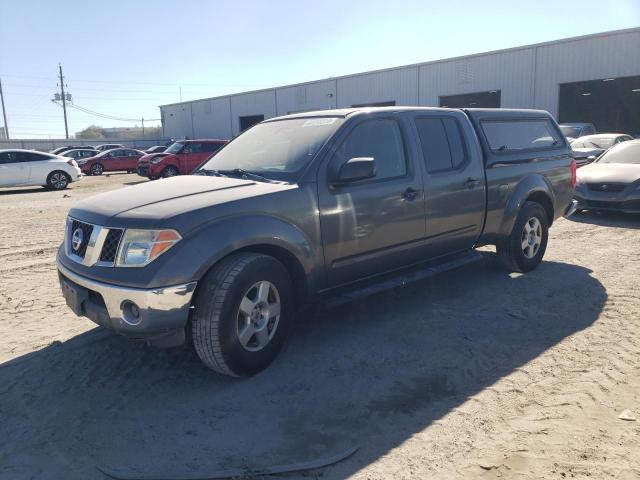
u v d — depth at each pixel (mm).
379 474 2668
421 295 5492
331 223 4078
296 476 2664
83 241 3668
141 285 3254
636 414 3174
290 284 3865
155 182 4324
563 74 26109
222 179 4211
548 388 3498
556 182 6430
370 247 4402
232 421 3176
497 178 5570
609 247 7555
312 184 3998
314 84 40438
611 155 10891
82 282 3525
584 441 2910
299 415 3236
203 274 3391
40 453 2881
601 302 5160
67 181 19828
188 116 55688
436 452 2840
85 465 2777
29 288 5910
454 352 4098
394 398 3420
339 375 3748
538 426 3061
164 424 3152
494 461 2752
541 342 4246
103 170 29891
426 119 5016
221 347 3453
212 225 3467
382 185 4438
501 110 5980
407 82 33594
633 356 3963
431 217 4867
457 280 6008
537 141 6367
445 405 3320
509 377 3664
